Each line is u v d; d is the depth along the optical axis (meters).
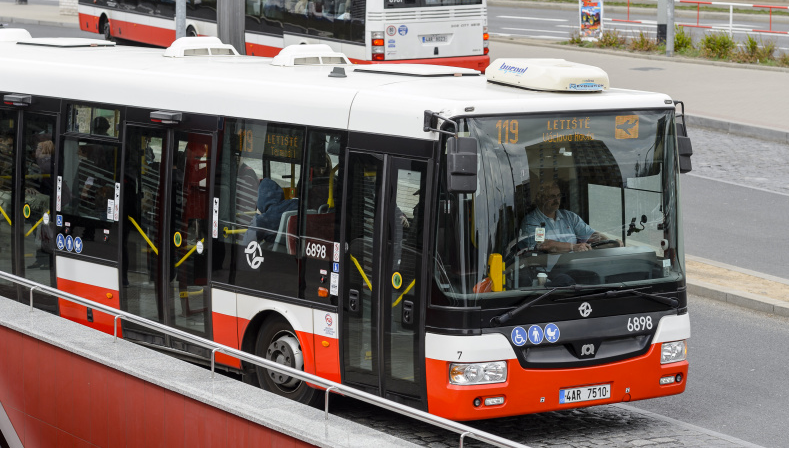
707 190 30.97
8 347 13.88
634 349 14.21
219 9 40.75
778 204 29.41
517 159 13.52
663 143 14.45
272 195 15.47
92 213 18.12
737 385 16.98
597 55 52.72
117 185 17.67
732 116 39.56
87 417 12.69
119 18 52.28
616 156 14.13
